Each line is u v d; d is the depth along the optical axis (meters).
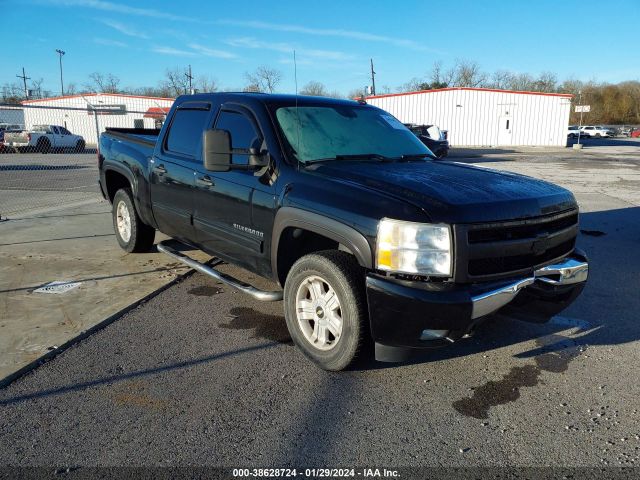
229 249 4.36
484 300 3.02
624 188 14.45
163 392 3.25
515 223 3.16
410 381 3.46
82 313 4.46
